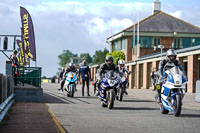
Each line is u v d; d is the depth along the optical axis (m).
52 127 8.76
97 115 11.91
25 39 21.33
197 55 32.97
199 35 65.75
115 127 9.23
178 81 11.55
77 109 13.84
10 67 17.41
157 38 65.94
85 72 23.62
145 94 28.75
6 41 21.94
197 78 33.03
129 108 14.91
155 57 41.94
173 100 11.74
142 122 10.31
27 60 22.66
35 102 16.89
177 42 66.25
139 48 60.69
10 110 12.62
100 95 14.88
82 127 9.11
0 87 11.32
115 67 15.22
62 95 23.89
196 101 20.31
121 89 19.39
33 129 8.43
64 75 22.67
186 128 9.24
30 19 21.25
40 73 17.59
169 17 69.38
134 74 52.53
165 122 10.39
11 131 8.12
